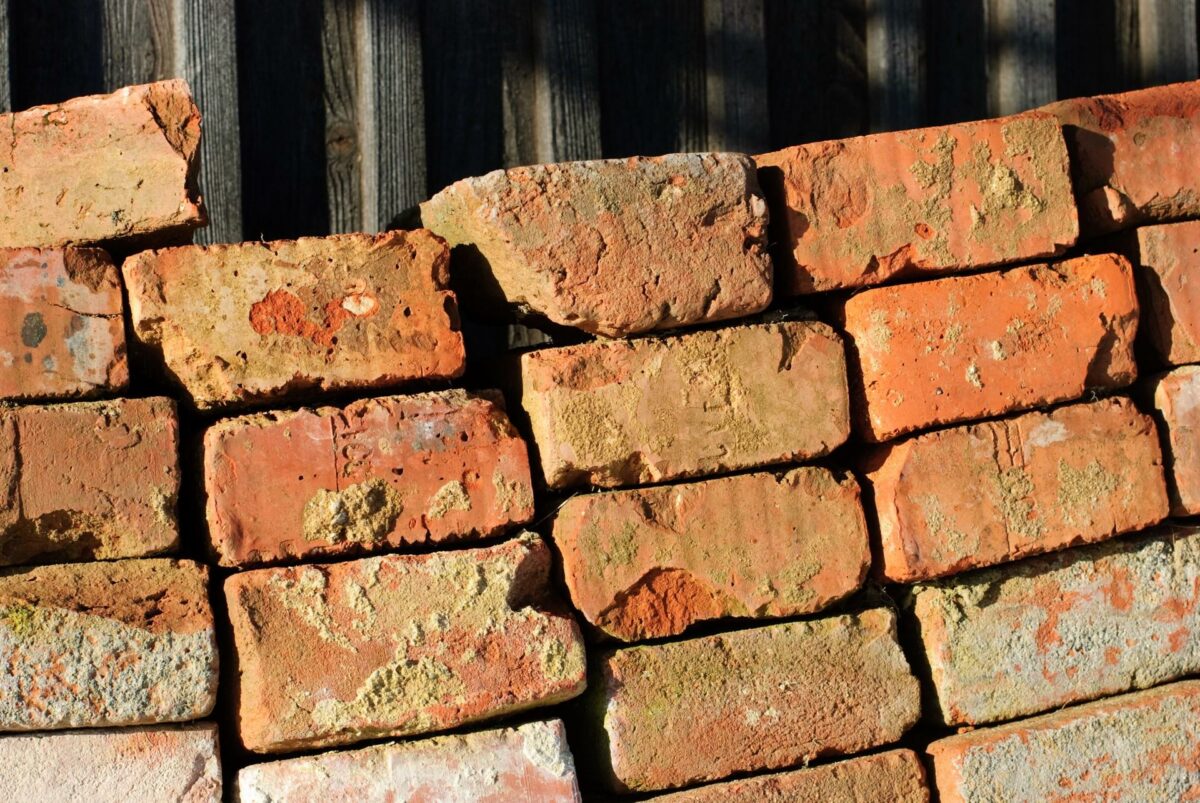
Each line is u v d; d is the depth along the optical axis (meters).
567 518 2.58
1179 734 2.80
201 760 2.37
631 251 2.59
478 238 2.62
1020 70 3.64
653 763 2.58
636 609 2.61
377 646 2.44
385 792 2.43
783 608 2.66
